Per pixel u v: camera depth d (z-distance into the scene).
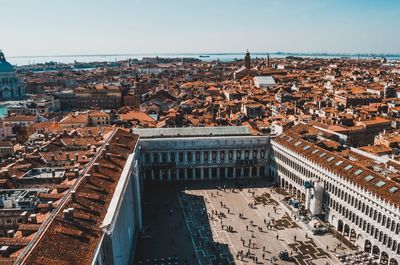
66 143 125.88
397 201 87.56
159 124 196.00
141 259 95.12
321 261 94.56
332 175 109.69
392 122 195.62
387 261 91.62
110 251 69.31
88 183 82.88
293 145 136.88
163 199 134.12
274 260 95.00
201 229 111.31
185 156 152.38
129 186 98.12
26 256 53.53
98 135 137.25
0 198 78.50
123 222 86.06
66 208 69.56
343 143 151.88
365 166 110.69
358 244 100.75
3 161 121.19
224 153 154.12
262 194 138.12
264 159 155.25
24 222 69.50
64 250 58.91
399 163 112.31
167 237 106.69
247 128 163.25
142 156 149.88
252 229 111.38
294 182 134.62
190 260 95.12
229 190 142.25
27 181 89.56
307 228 110.31
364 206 97.38
